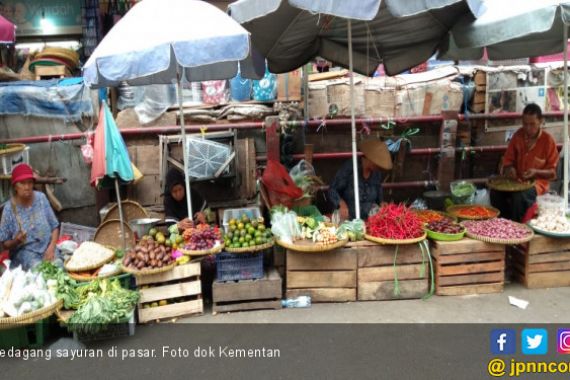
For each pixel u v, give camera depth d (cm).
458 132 700
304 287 430
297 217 447
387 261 431
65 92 635
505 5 425
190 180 606
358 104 680
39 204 456
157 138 650
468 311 405
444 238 436
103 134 460
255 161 660
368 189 509
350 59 455
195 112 648
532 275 451
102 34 767
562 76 707
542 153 536
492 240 428
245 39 370
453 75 702
